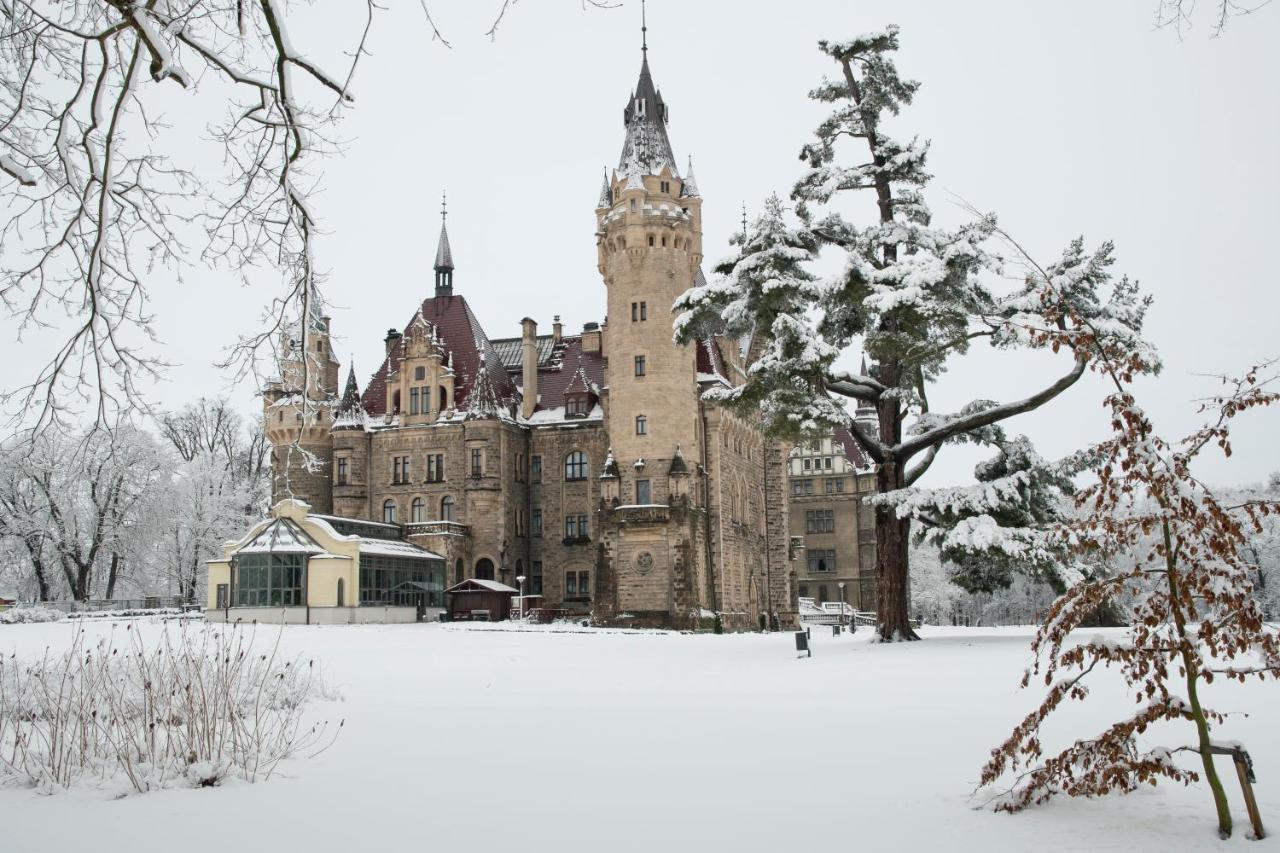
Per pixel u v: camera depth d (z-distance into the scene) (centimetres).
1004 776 1234
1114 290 4066
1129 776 1115
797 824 1011
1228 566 977
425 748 1482
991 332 3684
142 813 1096
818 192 4234
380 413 8625
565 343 9006
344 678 2662
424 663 3198
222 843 969
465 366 8469
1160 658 1009
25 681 1856
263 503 9625
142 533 7750
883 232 4119
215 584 6975
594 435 8238
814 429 3853
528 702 2078
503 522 7938
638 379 7256
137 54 1255
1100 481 1010
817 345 3841
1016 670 2584
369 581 6962
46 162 1432
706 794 1152
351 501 8231
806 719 1756
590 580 8125
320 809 1104
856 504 11744
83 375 1402
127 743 1321
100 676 1619
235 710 1574
